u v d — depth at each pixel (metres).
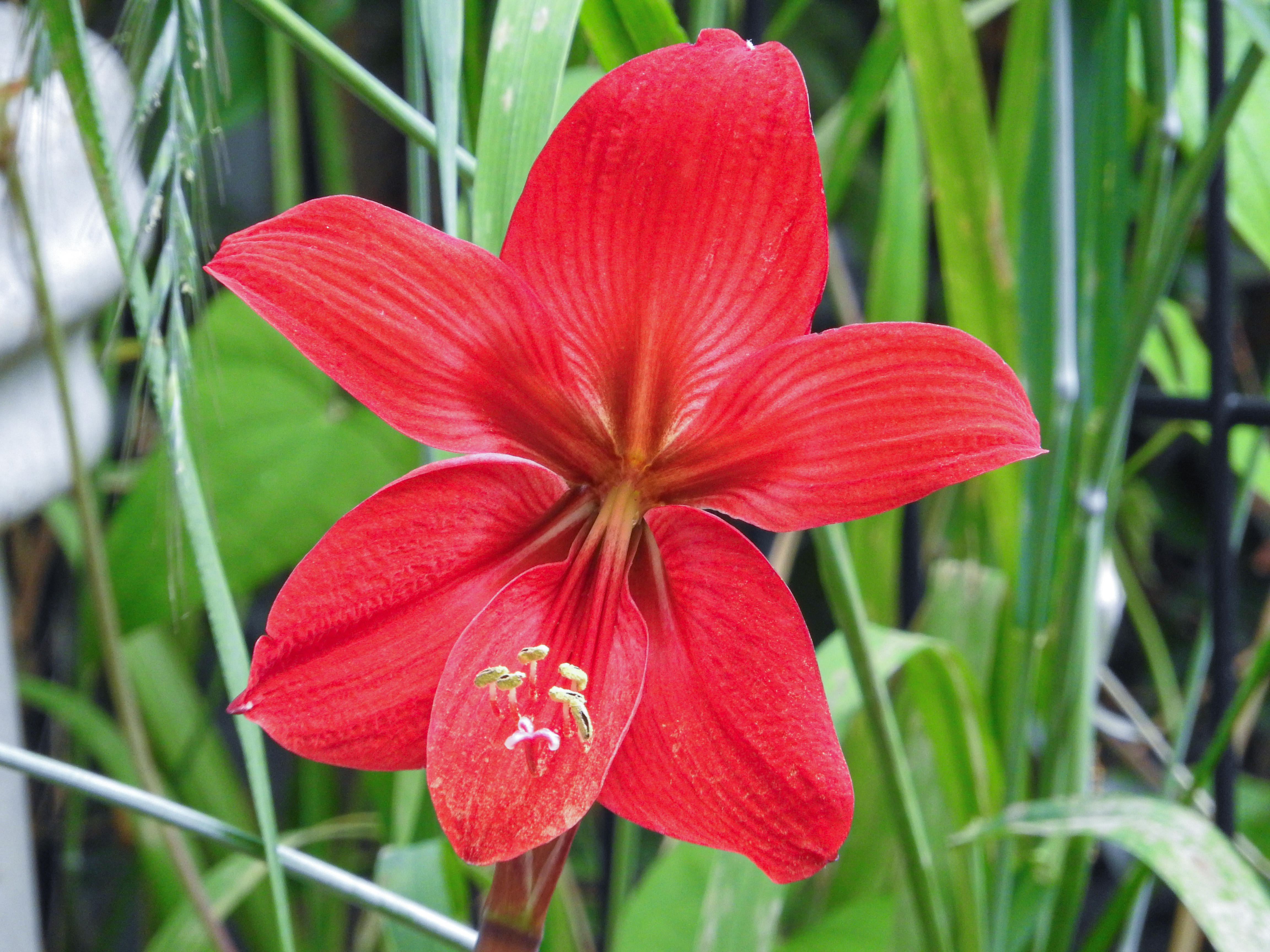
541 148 0.44
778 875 0.41
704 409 0.41
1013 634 0.65
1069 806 0.54
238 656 0.45
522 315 0.41
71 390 0.55
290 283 0.40
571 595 0.42
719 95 0.40
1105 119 0.56
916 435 0.41
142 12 0.43
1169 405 0.70
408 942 0.54
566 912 0.66
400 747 0.41
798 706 0.41
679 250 0.40
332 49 0.47
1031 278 0.57
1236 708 0.56
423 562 0.41
